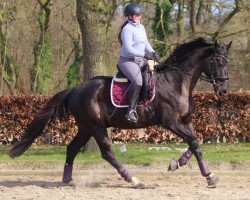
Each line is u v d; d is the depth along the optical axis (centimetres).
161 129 1627
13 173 1119
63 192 879
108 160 939
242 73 2791
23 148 972
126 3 1867
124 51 911
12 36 2378
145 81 909
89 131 955
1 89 2231
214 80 925
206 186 950
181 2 2116
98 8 1291
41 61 2238
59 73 2547
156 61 921
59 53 2559
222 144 1592
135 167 1172
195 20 2172
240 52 2402
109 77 956
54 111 977
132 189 910
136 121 915
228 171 1108
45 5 1975
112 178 1055
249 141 1630
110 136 1631
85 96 942
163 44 1995
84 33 1295
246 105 1617
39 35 2258
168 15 2139
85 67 1299
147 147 1479
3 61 2162
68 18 2344
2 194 860
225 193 858
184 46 936
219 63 919
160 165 1172
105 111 936
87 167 1165
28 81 2466
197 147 914
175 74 930
